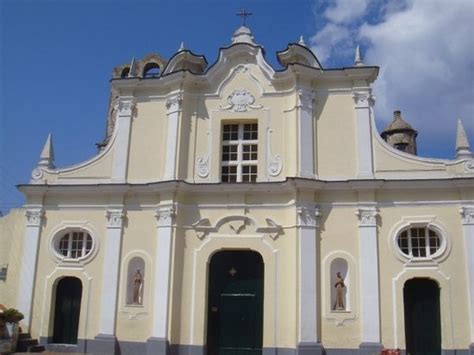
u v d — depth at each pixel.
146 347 20.19
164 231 20.92
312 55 22.23
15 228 22.95
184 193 21.30
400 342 18.88
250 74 22.59
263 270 20.89
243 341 20.45
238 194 21.09
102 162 22.64
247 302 20.81
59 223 22.16
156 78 22.92
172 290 20.34
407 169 20.66
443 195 19.98
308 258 19.88
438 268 19.38
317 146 21.41
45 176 22.78
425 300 19.66
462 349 18.59
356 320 19.33
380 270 19.66
